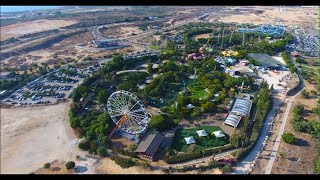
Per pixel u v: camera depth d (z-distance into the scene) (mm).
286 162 173375
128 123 199125
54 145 189875
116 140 195625
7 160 176750
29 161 176375
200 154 178000
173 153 180250
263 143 189875
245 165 171000
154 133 193750
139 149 179875
